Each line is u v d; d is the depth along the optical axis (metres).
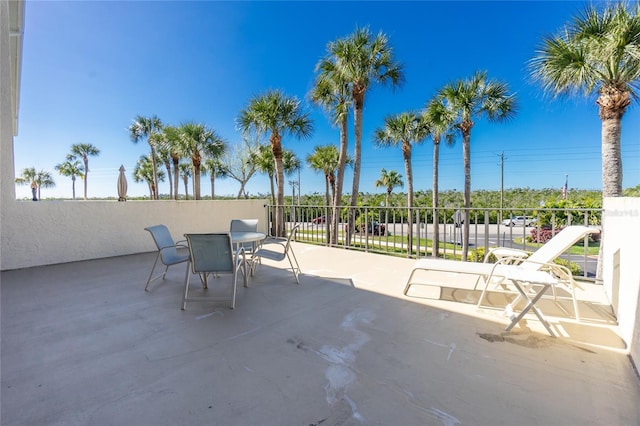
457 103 9.63
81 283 3.67
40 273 4.18
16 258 4.48
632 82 4.40
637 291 1.81
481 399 1.48
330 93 9.17
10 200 4.43
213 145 14.12
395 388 1.57
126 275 4.06
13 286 3.54
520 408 1.41
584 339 2.12
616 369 1.74
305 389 1.57
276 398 1.50
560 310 2.68
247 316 2.59
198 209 6.72
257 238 3.60
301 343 2.09
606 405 1.43
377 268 4.34
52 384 1.61
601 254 3.58
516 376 1.67
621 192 4.52
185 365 1.81
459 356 1.90
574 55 4.49
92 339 2.16
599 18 4.31
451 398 1.49
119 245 5.54
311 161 17.73
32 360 1.87
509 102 9.30
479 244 13.45
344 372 1.72
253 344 2.08
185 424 1.32
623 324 2.16
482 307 2.76
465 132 9.92
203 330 2.31
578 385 1.59
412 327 2.34
